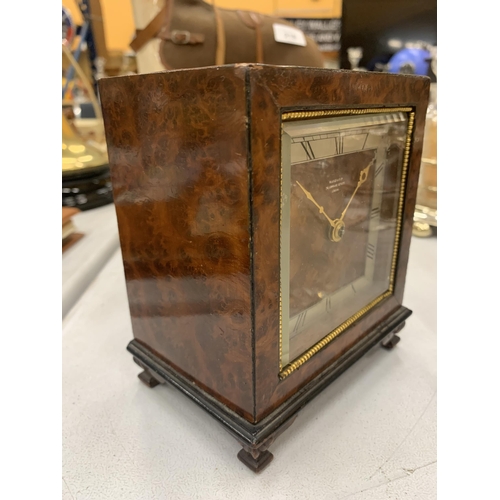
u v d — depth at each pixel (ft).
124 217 2.37
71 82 6.35
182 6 3.62
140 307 2.59
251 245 1.70
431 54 6.28
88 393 2.81
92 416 2.60
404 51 6.41
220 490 2.11
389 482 2.12
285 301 2.05
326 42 7.00
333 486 2.11
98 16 6.83
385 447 2.33
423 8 6.29
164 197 2.04
